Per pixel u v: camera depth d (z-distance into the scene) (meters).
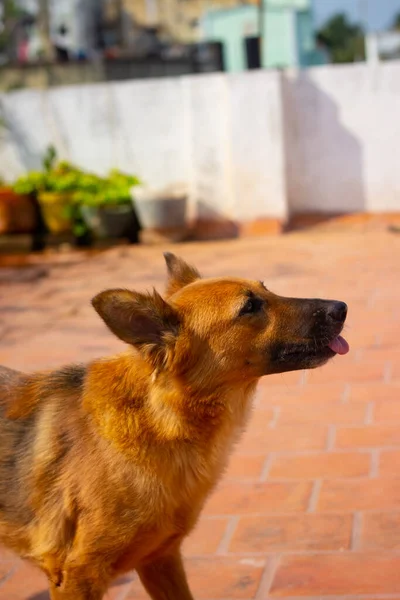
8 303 9.72
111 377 3.63
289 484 4.97
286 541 4.36
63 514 3.46
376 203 13.29
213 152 13.30
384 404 5.98
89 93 13.79
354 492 4.79
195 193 13.47
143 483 3.41
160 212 12.51
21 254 12.46
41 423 3.66
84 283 10.38
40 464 3.54
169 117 13.60
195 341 3.59
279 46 29.11
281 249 11.53
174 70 19.72
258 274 10.10
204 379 3.56
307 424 5.79
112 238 12.55
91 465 3.45
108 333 8.27
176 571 3.79
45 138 14.08
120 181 12.87
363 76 12.98
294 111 13.30
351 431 5.60
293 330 3.69
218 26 28.77
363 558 4.12
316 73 13.13
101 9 26.62
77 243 12.61
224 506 4.79
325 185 13.43
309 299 3.80
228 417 3.66
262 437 5.65
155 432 3.47
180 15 29.27
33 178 12.67
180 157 13.70
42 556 3.50
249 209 13.24
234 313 3.63
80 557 3.41
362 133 13.15
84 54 22.08
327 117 13.21
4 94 14.05
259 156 13.07
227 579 4.08
